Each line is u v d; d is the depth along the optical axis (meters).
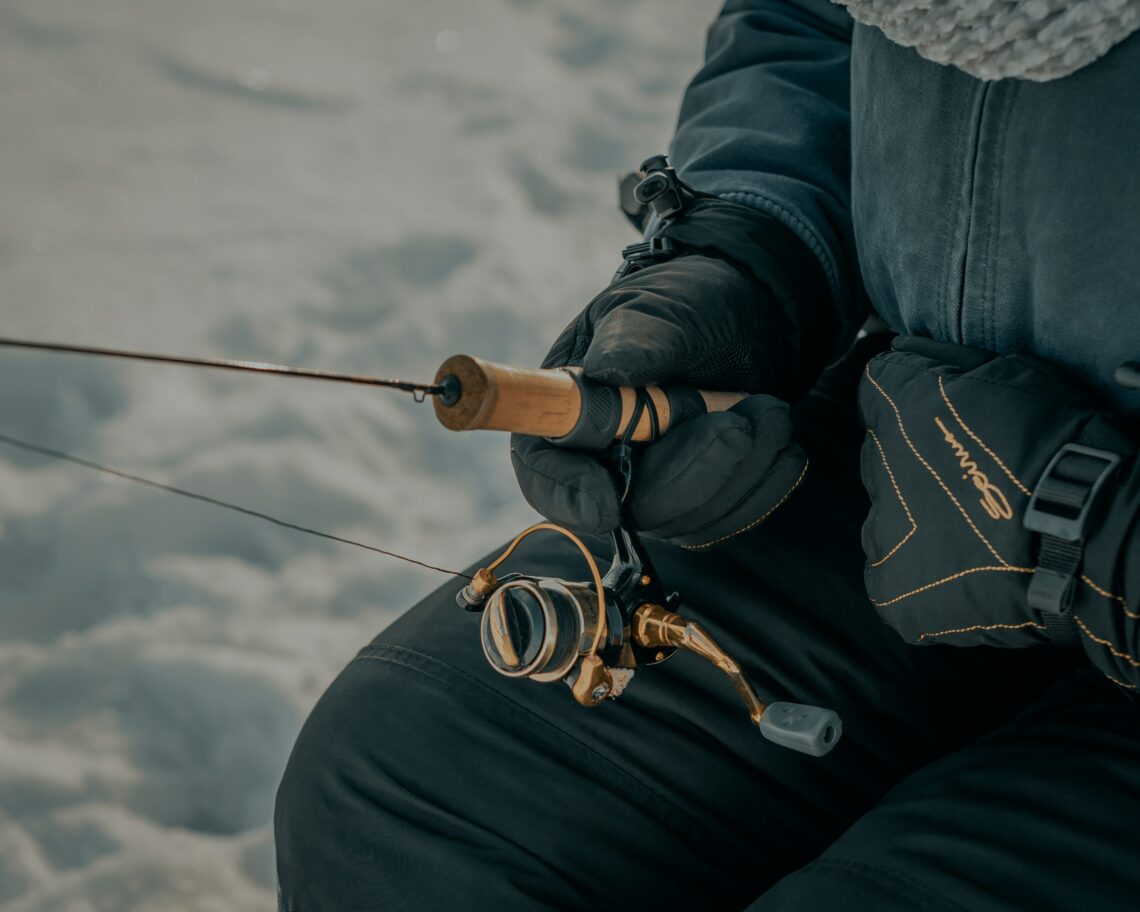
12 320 2.64
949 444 0.84
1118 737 0.84
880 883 0.79
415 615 1.05
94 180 3.16
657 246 1.04
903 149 0.88
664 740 0.94
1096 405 0.84
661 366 0.88
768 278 1.01
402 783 0.92
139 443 2.36
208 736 1.84
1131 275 0.79
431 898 0.88
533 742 0.93
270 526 2.20
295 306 2.73
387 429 2.45
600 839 0.90
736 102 1.17
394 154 3.31
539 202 3.13
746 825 0.95
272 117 3.48
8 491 2.23
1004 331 0.87
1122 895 0.74
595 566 0.88
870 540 0.91
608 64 3.75
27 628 2.01
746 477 0.92
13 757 1.77
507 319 2.70
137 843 1.67
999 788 0.83
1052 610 0.78
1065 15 0.72
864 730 0.98
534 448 0.91
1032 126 0.79
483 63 3.76
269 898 1.62
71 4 3.97
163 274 2.81
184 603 2.05
